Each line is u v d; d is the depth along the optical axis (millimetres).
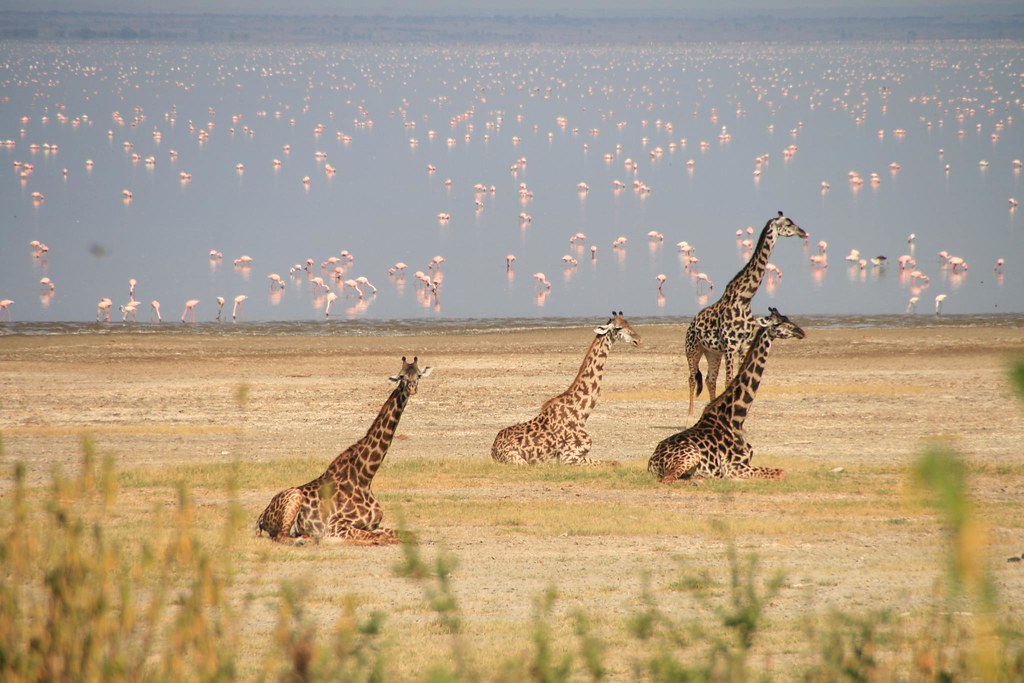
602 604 11125
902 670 8312
